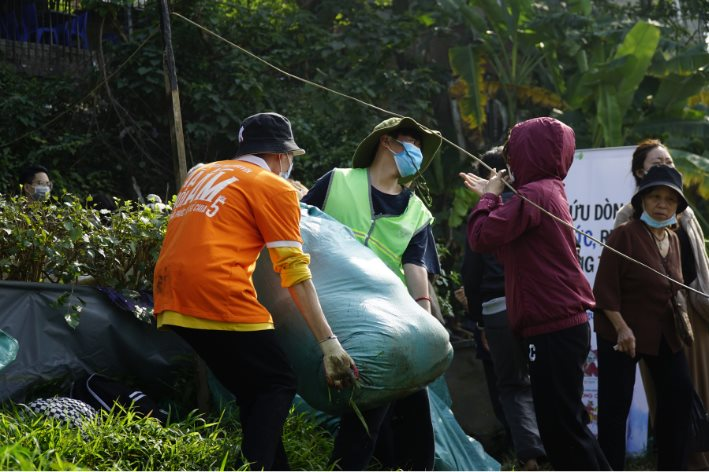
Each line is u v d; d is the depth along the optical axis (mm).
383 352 3885
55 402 4383
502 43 14781
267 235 3721
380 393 3932
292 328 4008
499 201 4676
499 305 6062
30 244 4809
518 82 14883
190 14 11367
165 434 4180
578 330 4473
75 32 12406
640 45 13859
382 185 4789
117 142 11500
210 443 4215
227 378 3816
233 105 11391
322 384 3957
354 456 4117
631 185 7449
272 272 4086
